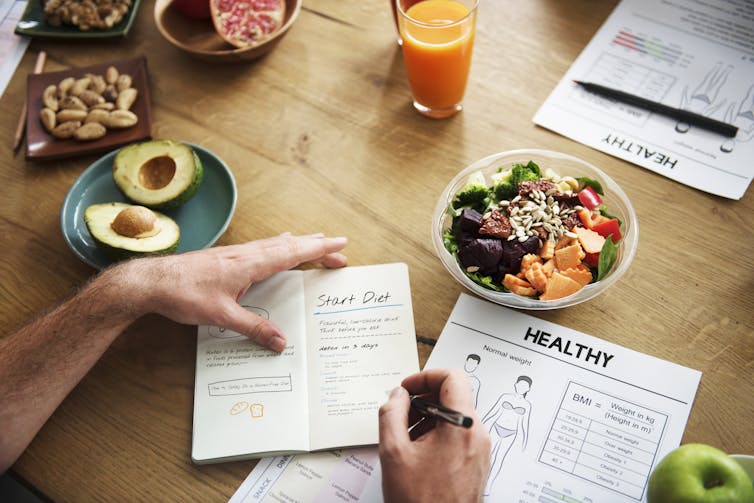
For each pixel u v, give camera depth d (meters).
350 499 0.76
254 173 1.06
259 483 0.79
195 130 1.13
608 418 0.79
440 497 0.68
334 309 0.90
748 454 0.75
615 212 0.91
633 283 0.88
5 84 1.22
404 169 1.04
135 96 1.14
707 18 1.11
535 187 0.88
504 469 0.77
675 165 0.97
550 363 0.83
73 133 1.09
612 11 1.15
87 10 1.24
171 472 0.80
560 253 0.83
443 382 0.76
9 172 1.10
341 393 0.83
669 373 0.81
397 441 0.71
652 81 1.05
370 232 0.97
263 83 1.17
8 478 0.88
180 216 1.01
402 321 0.88
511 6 1.19
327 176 1.04
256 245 0.91
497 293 0.84
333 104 1.13
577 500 0.74
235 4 1.19
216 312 0.85
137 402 0.86
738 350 0.82
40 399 0.81
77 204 1.02
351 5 1.26
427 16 1.04
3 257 1.01
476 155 1.03
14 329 0.94
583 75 1.08
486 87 1.10
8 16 1.31
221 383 0.85
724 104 1.01
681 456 0.66
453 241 0.88
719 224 0.92
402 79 1.14
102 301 0.84
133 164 0.98
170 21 1.24
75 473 0.81
